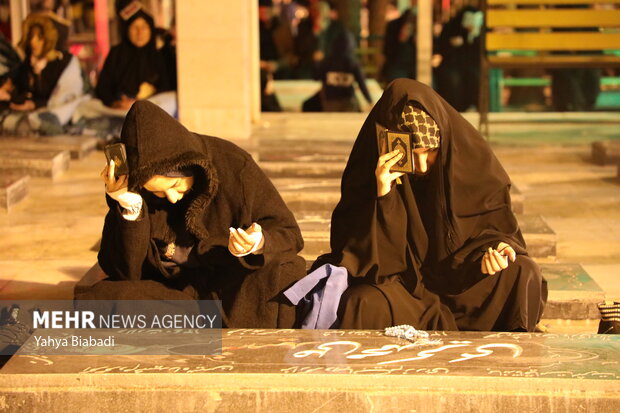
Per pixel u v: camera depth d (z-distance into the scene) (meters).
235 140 29.30
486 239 14.73
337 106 39.28
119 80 31.55
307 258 19.02
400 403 11.93
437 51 38.22
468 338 13.30
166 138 13.53
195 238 14.52
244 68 29.48
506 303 14.60
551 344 13.05
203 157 13.73
